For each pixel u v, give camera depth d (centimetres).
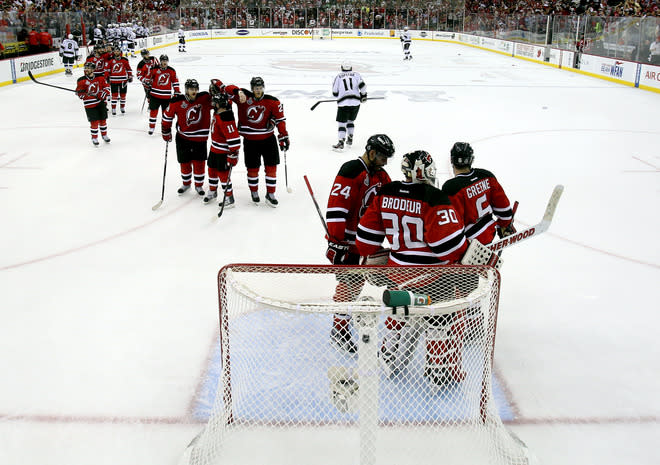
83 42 2231
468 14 3438
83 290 471
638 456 288
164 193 733
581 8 2527
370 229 316
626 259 537
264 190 748
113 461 283
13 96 1477
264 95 638
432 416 269
